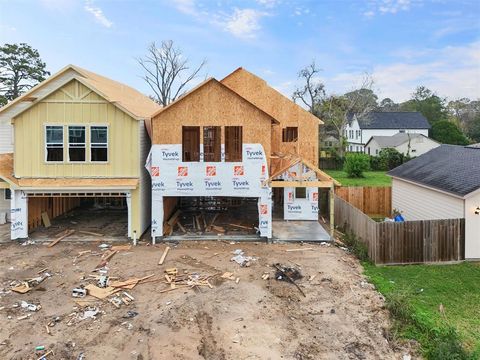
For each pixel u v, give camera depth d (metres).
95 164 17.34
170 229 18.61
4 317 10.42
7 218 20.95
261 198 17.45
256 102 22.97
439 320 10.42
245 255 15.33
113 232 18.64
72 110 17.19
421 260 14.73
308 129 22.94
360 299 11.63
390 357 9.05
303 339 9.56
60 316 10.48
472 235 14.94
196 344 9.25
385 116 69.50
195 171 17.50
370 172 43.69
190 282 12.61
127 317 10.43
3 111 20.84
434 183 17.45
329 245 16.89
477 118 80.62
